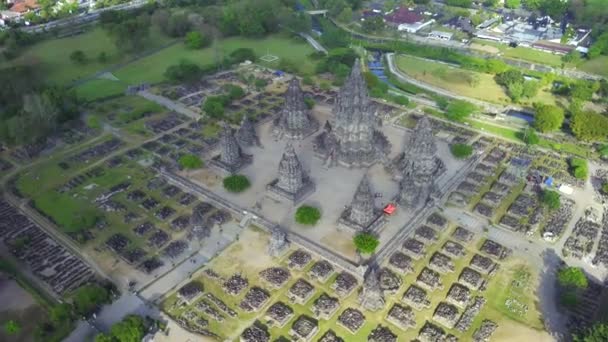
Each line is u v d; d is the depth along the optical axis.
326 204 158.00
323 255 137.75
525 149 190.62
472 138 198.38
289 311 122.69
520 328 118.88
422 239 145.38
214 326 119.62
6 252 142.00
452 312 122.19
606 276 133.25
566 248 141.88
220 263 137.50
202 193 163.88
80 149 193.12
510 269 135.62
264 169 176.12
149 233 148.50
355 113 165.38
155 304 124.81
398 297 127.31
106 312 122.56
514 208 157.88
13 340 115.88
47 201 163.00
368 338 116.75
